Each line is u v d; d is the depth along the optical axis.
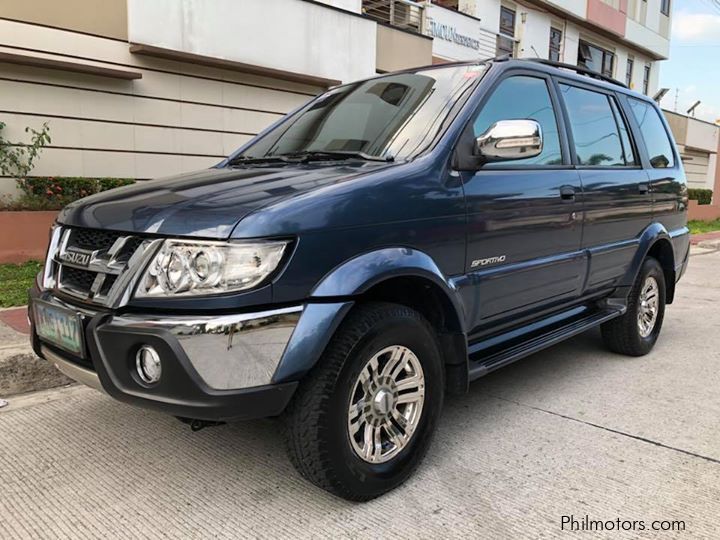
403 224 2.62
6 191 7.17
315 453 2.37
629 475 2.85
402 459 2.71
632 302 4.59
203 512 2.53
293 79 9.86
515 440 3.23
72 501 2.62
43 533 2.38
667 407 3.72
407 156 2.93
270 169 3.05
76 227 2.64
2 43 6.99
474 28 15.41
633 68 25.33
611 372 4.43
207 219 2.27
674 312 6.62
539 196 3.41
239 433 3.28
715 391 4.03
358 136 3.29
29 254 6.86
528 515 2.51
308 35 10.02
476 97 3.16
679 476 2.84
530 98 3.58
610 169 4.25
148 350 2.24
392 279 2.62
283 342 2.24
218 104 9.16
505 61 3.47
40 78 7.32
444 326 2.93
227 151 9.38
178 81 8.64
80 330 2.42
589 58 22.30
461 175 2.96
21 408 3.62
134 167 8.34
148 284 2.27
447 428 3.39
